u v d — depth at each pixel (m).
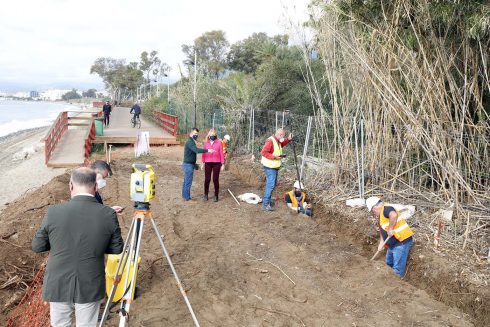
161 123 26.88
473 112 7.01
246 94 15.25
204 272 5.79
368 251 6.73
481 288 4.97
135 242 4.50
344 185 8.80
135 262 4.29
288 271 5.92
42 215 8.41
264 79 15.45
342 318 4.75
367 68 7.30
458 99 6.70
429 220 6.80
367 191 8.06
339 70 8.55
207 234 7.33
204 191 9.57
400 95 7.18
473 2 5.66
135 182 4.32
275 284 5.53
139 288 5.25
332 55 8.62
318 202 8.51
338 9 7.20
